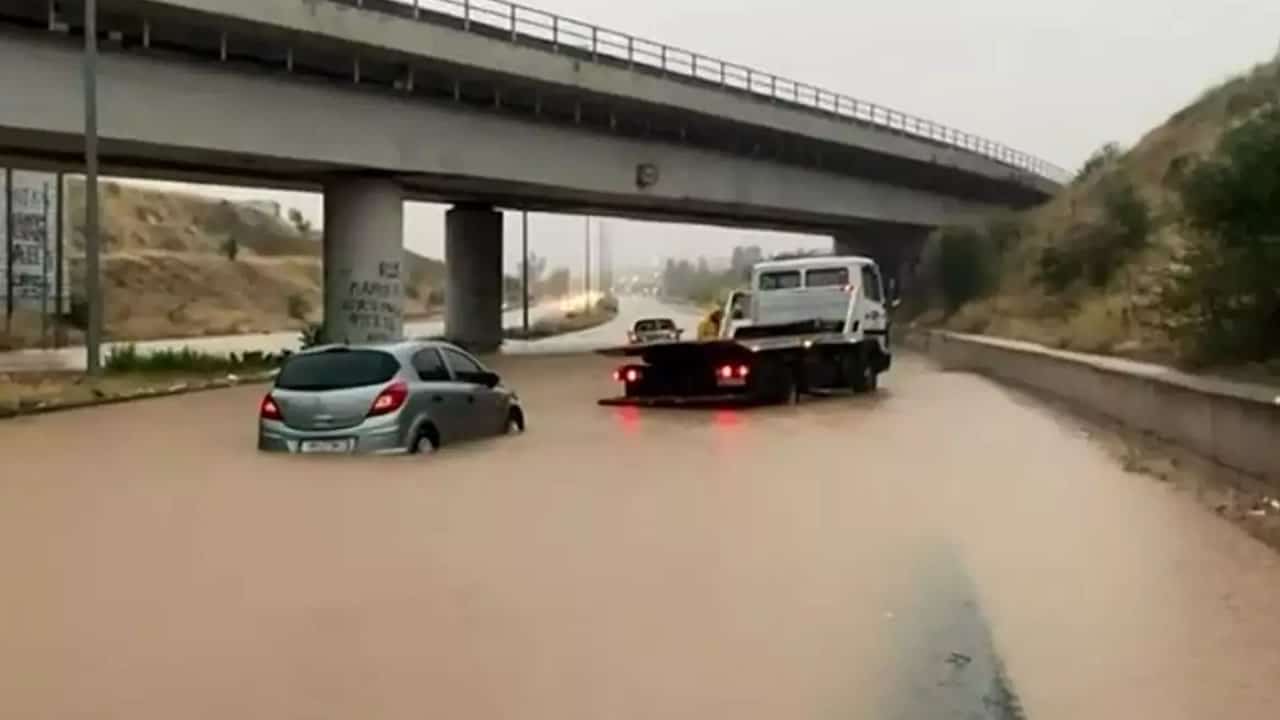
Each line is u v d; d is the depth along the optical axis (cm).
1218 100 5506
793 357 2566
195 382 3098
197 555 1009
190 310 9356
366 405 1603
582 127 4466
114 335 7150
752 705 632
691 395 2467
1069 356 2753
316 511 1223
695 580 921
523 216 8044
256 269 11831
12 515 1195
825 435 1947
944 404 2588
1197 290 2111
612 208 5759
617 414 2322
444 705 632
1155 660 714
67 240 8956
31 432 1969
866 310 2978
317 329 4150
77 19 2953
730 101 4862
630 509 1241
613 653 728
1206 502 1292
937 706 630
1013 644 748
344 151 3631
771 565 973
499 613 821
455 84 3888
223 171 4000
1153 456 1683
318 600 856
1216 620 804
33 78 2898
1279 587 899
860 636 765
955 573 946
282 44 3362
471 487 1388
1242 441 1471
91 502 1273
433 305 14650
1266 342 1984
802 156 5666
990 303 5553
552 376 3572
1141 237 4609
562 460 1611
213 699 642
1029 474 1508
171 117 3170
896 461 1630
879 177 6388
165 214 13362
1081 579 924
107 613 820
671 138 4888
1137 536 1099
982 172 7025
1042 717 615
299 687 662
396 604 845
